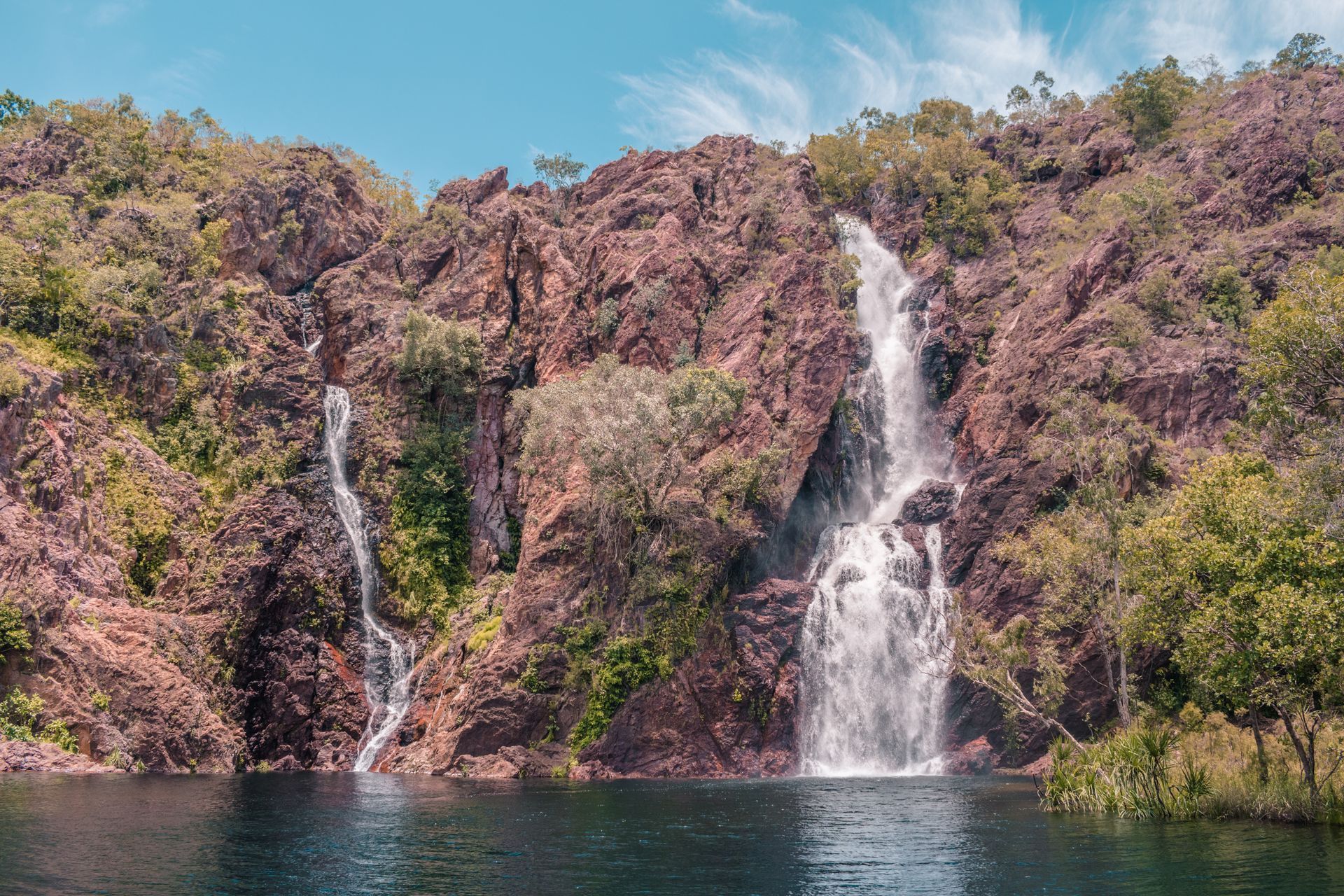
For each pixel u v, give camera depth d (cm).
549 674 4772
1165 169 7294
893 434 6681
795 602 5006
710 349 6106
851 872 1962
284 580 5200
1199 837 2339
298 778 4253
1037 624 4756
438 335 6181
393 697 5384
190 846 2203
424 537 5838
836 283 6544
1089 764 3061
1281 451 3588
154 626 4559
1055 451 5088
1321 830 2430
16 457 4544
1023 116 9519
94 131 6931
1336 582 2397
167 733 4297
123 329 5647
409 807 3078
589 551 5016
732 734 4688
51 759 3922
